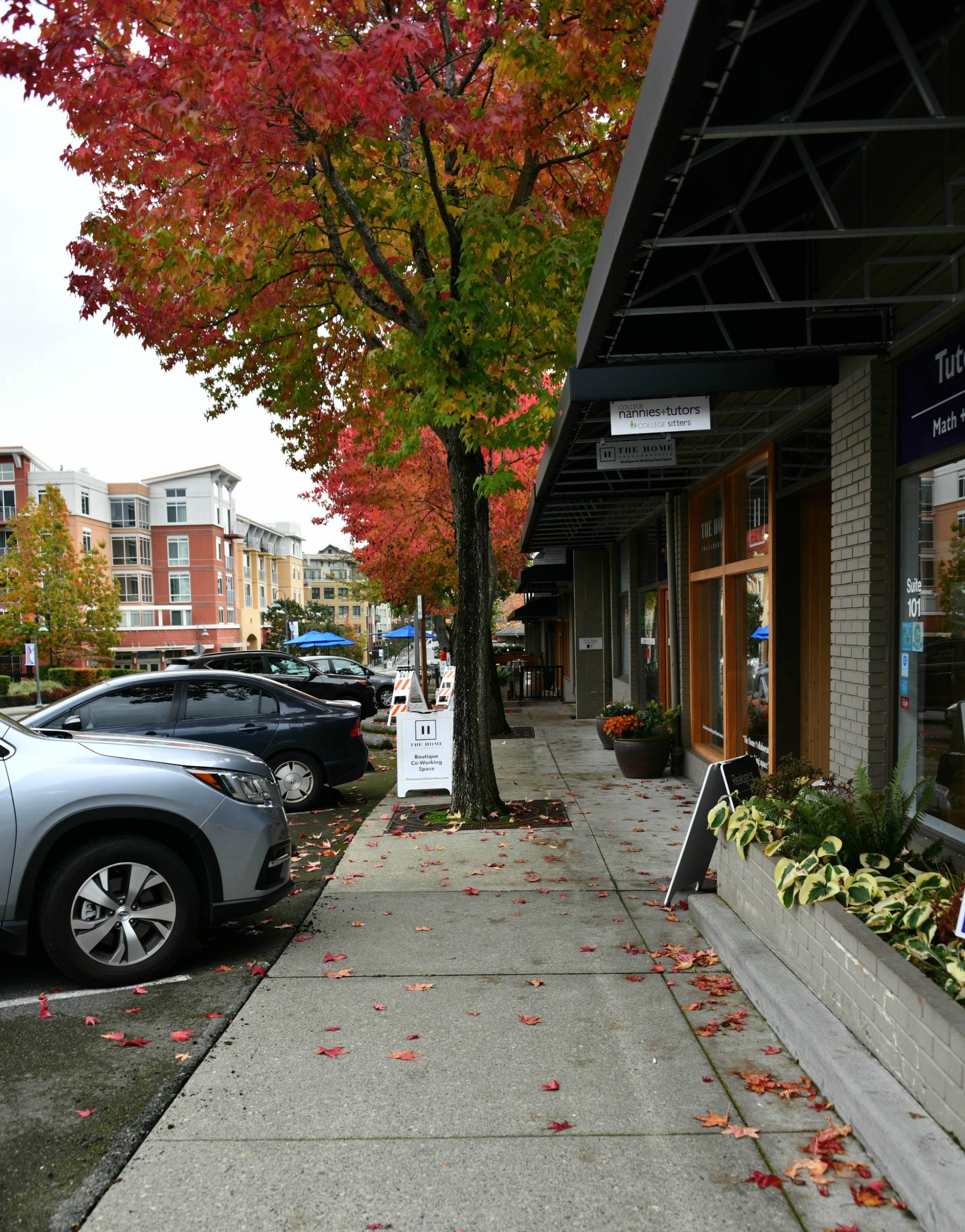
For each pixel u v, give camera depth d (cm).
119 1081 385
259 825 539
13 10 658
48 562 4831
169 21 693
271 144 713
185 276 893
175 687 1012
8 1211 296
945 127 324
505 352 848
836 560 613
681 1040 410
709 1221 283
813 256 555
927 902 374
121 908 495
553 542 1984
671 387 609
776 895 462
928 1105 306
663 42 292
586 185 946
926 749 528
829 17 309
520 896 652
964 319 470
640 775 1173
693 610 1164
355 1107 359
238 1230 285
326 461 1253
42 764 502
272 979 502
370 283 1008
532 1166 315
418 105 697
